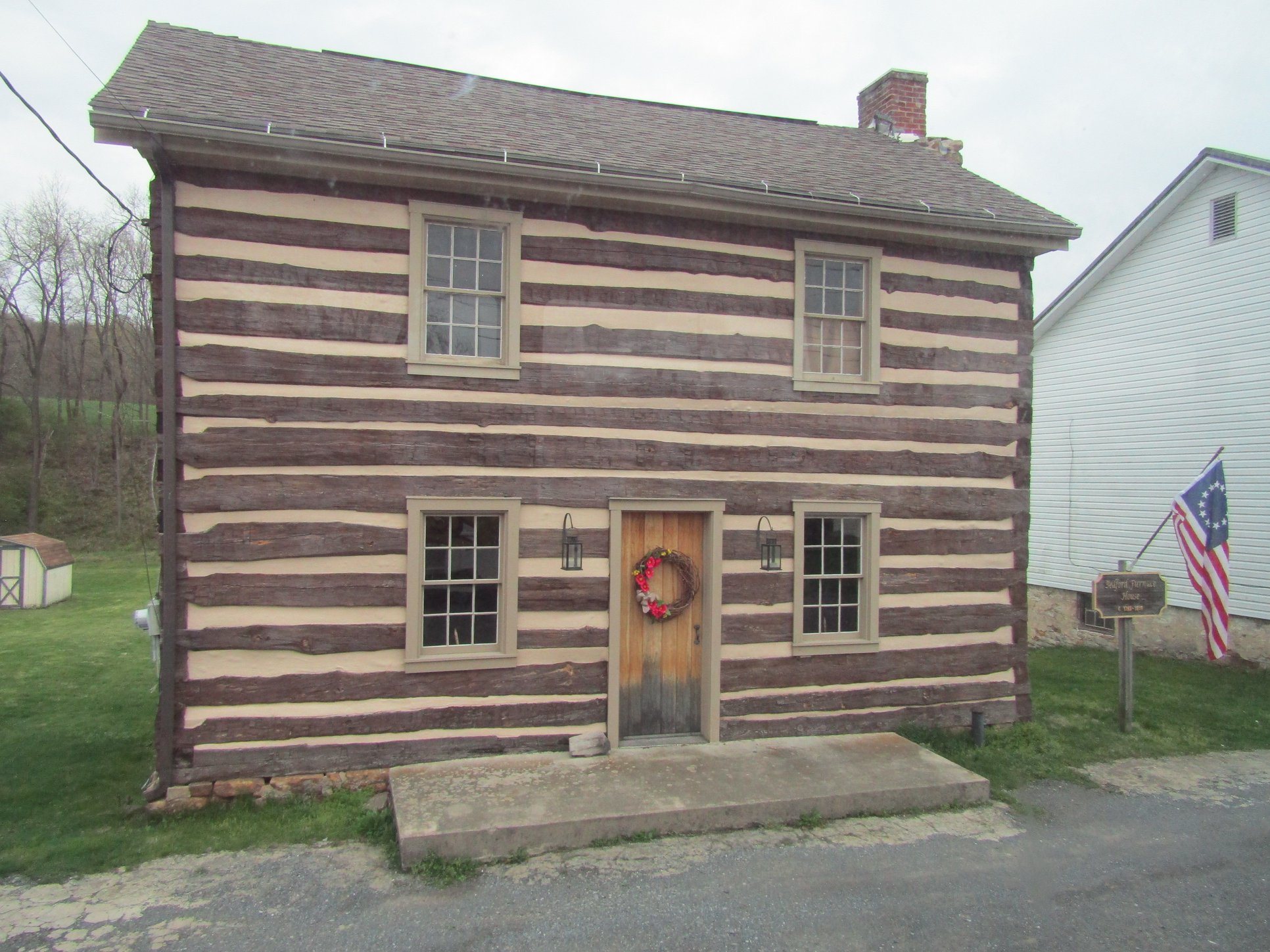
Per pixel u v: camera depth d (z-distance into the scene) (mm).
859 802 5840
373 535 6090
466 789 5707
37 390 25453
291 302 5938
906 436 7551
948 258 7746
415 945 4117
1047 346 13719
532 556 6484
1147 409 12023
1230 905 4664
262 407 5871
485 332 6512
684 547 7055
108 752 6840
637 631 6906
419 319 6195
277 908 4465
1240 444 10734
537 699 6492
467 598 6430
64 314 30625
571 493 6574
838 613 7512
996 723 7777
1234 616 10797
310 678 5961
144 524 25922
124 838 5293
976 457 7781
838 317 7438
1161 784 6602
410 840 4922
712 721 6926
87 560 22766
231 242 5824
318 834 5398
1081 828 5715
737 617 7051
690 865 5031
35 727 7543
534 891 4680
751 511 7086
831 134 9922
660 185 6453
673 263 6871
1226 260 10906
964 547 7734
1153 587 8031
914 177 8430
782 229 7195
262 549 5867
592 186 6387
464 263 6449
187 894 4602
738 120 9680
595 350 6641
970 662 7715
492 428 6375
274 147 5621
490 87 8500
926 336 7652
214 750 5777
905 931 4320
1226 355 10914
